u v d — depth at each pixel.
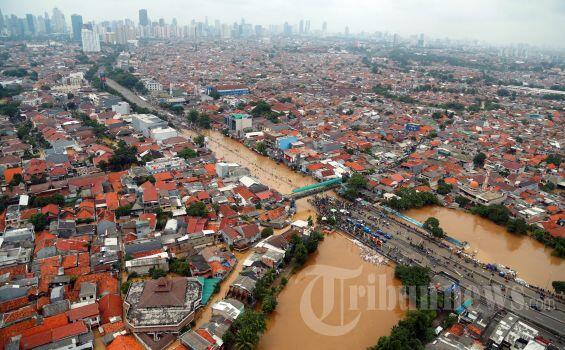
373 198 196.50
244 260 143.50
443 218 187.00
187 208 173.25
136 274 130.50
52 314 107.25
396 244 158.00
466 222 184.12
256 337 101.19
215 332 104.00
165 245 144.38
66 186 187.62
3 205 169.12
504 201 199.38
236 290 122.44
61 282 121.31
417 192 199.38
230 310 110.62
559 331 113.00
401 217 181.12
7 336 99.44
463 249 159.00
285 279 131.25
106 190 188.12
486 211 185.38
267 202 185.25
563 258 156.50
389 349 97.75
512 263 151.75
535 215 183.12
